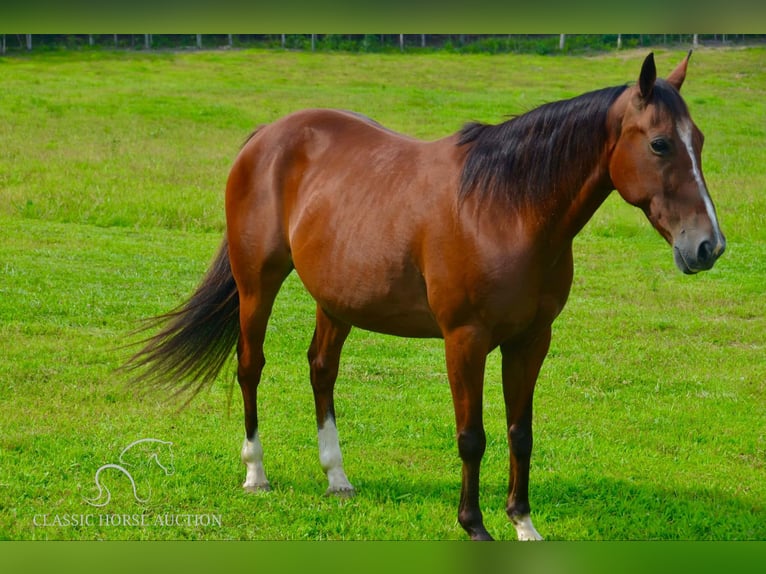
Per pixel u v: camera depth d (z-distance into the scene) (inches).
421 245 233.8
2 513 259.3
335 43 2551.7
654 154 206.2
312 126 282.2
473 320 225.5
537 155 221.5
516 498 246.8
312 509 270.8
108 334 455.2
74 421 335.0
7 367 390.6
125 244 672.4
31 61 2065.7
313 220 262.2
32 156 1001.5
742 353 462.6
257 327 289.1
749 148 1261.1
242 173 289.3
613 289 593.0
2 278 545.0
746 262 669.9
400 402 377.4
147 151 1091.3
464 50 2532.0
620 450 331.3
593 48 2465.6
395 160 250.8
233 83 1801.2
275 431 339.3
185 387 302.0
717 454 331.0
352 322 263.4
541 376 421.1
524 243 220.4
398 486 290.2
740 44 2333.9
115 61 2121.1
